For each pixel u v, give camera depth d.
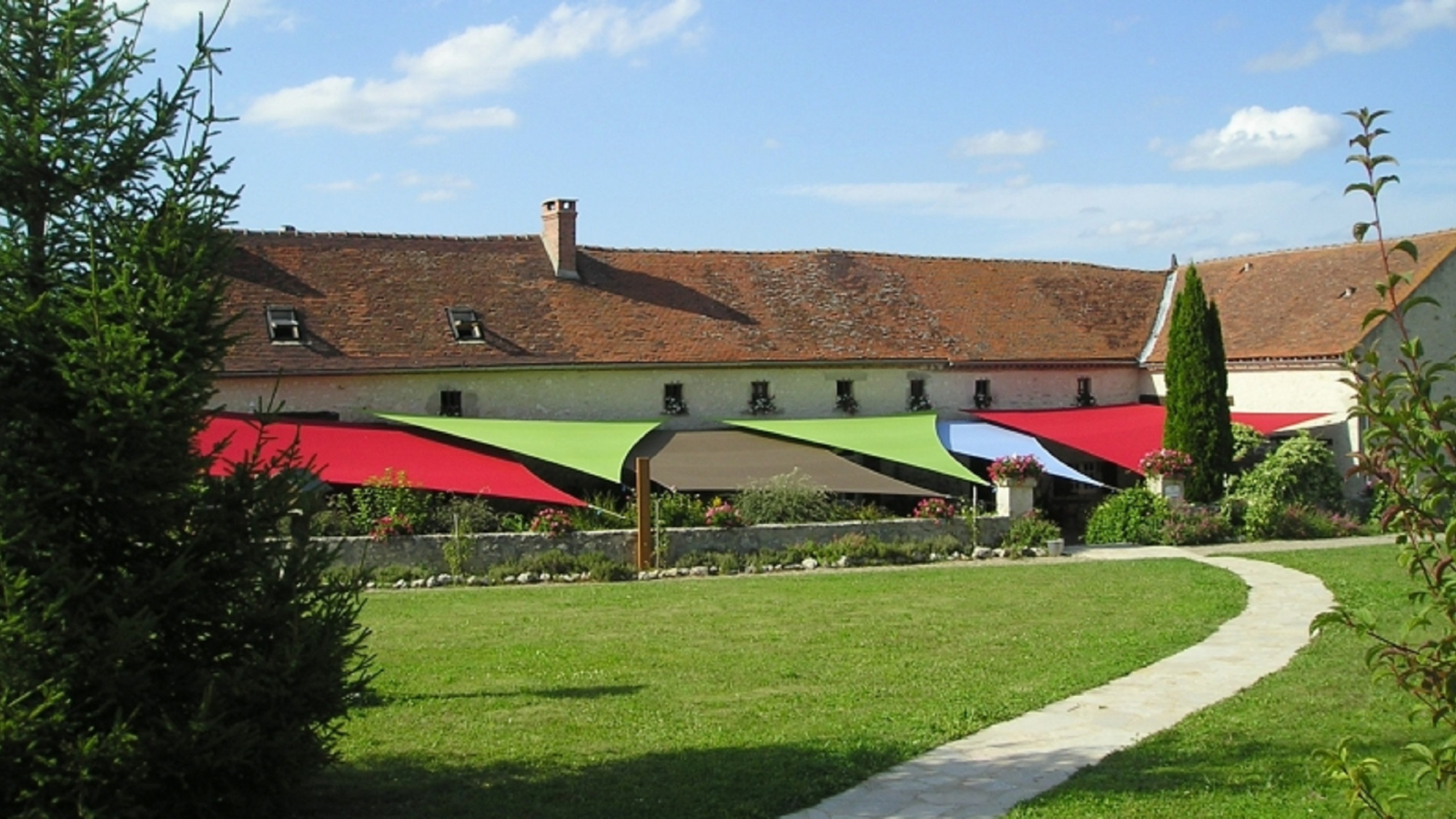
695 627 21.98
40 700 9.24
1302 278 47.03
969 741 14.03
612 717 15.26
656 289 43.12
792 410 42.06
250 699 10.09
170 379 10.05
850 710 15.47
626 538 30.39
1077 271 52.38
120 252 10.21
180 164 10.56
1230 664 17.92
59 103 10.20
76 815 9.38
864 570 30.66
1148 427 42.84
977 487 41.41
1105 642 19.75
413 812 11.58
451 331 38.31
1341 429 41.88
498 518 31.16
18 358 10.01
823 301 45.16
